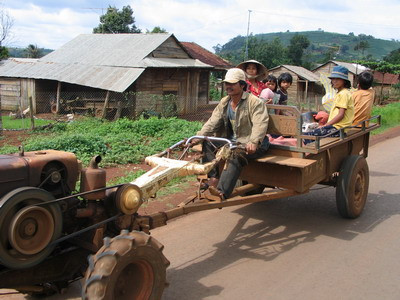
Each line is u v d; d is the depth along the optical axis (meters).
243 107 5.07
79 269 3.86
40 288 3.82
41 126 14.58
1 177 3.24
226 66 26.94
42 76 20.67
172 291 4.26
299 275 4.61
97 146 10.30
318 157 5.59
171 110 19.27
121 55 20.61
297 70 37.28
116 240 3.33
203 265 4.82
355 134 6.36
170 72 20.38
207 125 5.43
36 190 3.19
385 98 37.97
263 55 69.38
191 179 7.84
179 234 5.68
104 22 43.41
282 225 6.08
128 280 3.50
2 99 23.36
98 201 3.89
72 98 21.27
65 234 3.82
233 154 4.63
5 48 26.38
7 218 3.04
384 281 4.48
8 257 3.07
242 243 5.44
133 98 18.02
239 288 4.33
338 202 6.11
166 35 21.20
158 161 4.40
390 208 6.85
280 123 5.33
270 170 5.45
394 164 9.97
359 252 5.19
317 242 5.49
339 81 6.33
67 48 24.70
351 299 4.13
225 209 6.71
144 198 3.88
